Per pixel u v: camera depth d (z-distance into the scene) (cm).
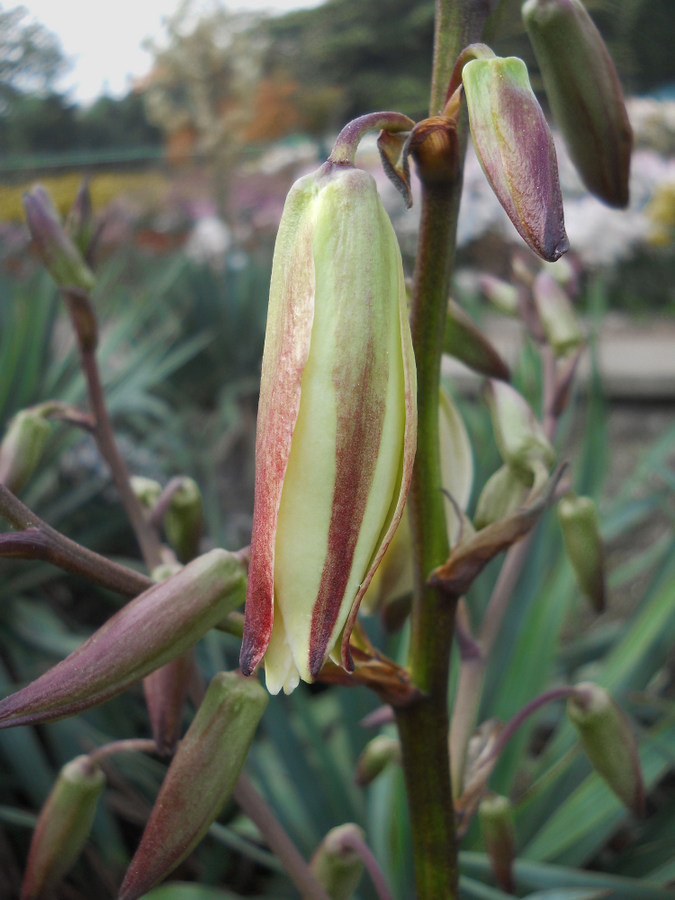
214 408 81
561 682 40
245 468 73
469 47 10
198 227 121
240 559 11
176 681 14
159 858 11
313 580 9
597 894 20
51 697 10
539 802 30
